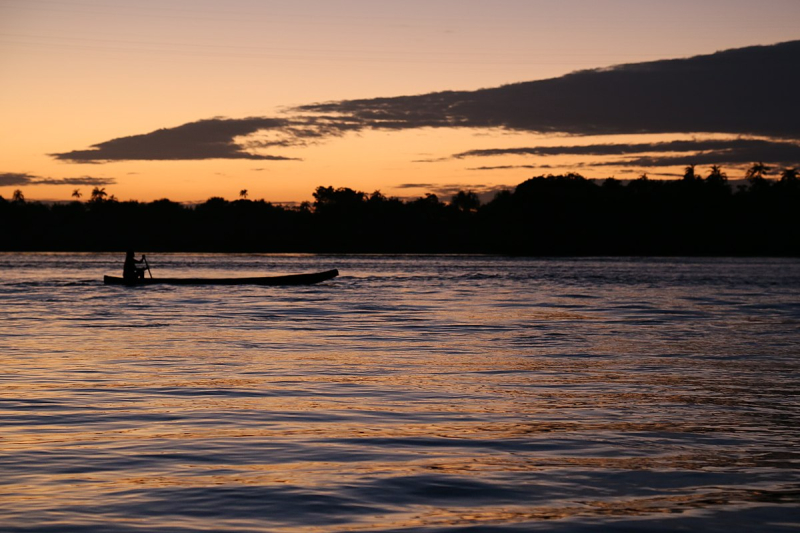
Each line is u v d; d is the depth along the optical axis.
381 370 21.77
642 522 9.67
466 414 15.91
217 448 13.05
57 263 137.75
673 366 22.73
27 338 29.06
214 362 23.09
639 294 61.66
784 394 18.25
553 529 9.44
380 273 106.12
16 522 9.50
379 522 9.63
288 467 11.93
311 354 25.11
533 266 138.75
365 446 13.24
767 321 38.22
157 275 101.94
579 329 33.94
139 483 11.05
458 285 75.12
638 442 13.60
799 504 10.38
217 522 9.59
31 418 15.27
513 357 24.62
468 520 9.72
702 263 161.00
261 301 50.41
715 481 11.38
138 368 21.78
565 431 14.41
